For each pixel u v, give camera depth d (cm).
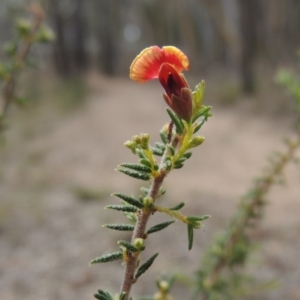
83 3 2827
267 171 244
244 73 1759
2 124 233
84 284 422
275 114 1370
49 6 2320
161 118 1530
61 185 788
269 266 427
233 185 808
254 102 1573
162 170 92
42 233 547
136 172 93
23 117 1347
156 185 93
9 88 231
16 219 591
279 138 1138
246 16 1853
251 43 1844
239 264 240
